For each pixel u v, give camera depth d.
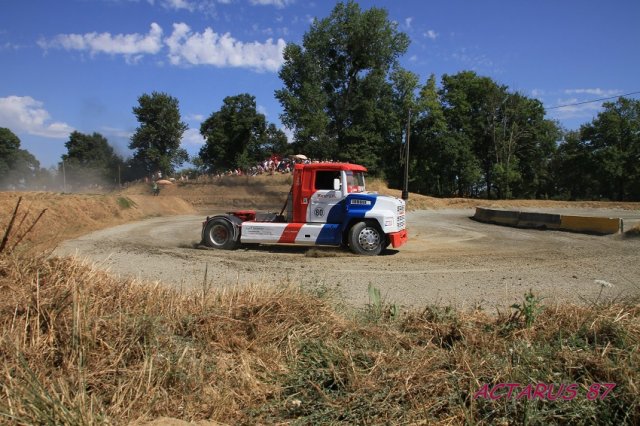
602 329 4.41
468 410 3.28
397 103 56.97
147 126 56.53
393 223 12.36
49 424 2.86
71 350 3.71
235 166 55.97
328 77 55.19
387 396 3.48
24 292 4.33
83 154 64.31
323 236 12.66
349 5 54.81
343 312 5.47
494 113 60.03
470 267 10.57
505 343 4.32
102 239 14.25
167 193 42.47
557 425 3.15
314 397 3.64
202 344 4.29
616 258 11.73
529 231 19.23
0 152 65.81
